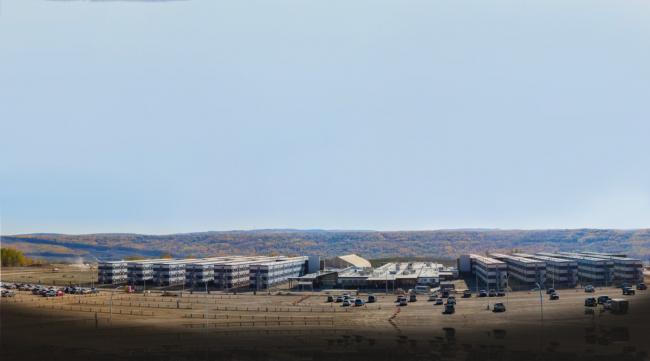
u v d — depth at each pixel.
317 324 122.38
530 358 90.88
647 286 188.12
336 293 189.25
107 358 93.75
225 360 92.12
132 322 125.62
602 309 135.25
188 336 110.00
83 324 122.81
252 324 122.69
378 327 118.19
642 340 101.94
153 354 96.25
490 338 105.50
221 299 171.62
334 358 92.69
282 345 102.00
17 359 93.56
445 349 97.56
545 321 122.19
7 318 130.12
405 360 91.00
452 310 136.62
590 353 93.06
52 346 101.94
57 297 172.25
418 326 118.75
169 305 155.62
